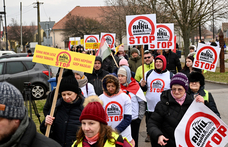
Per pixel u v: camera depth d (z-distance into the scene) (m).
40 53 4.09
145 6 26.17
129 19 6.77
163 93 4.08
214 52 6.46
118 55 11.02
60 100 3.98
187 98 3.97
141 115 5.41
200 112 3.92
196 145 3.89
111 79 4.53
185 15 24.25
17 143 1.92
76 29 58.28
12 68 11.92
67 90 3.84
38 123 7.89
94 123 2.88
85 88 5.29
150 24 6.70
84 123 2.92
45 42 13.35
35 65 12.13
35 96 11.95
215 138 3.90
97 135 2.90
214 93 11.93
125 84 5.34
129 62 9.59
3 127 1.83
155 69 6.08
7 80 11.71
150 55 7.33
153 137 3.84
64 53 4.05
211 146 3.90
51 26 13.32
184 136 3.87
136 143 5.42
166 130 3.97
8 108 1.80
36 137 2.04
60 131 3.88
